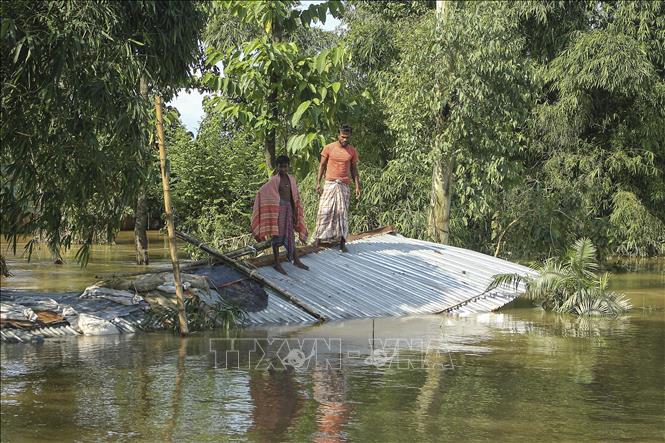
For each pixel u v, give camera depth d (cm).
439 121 1750
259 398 680
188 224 1981
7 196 942
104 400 666
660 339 983
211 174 1958
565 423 625
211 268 1128
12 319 925
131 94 951
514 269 1416
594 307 1190
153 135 1088
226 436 581
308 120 1437
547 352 894
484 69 1678
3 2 852
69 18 870
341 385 727
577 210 2098
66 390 696
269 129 1423
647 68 2086
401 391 709
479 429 607
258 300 1084
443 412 649
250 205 1981
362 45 2122
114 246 2525
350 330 1004
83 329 948
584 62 2084
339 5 1427
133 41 941
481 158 1781
